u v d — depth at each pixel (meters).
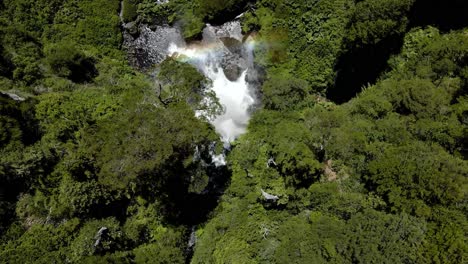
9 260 27.14
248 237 31.14
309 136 32.28
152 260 29.58
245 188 34.25
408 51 35.84
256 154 35.41
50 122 30.12
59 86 34.19
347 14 35.19
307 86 38.22
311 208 31.03
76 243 28.73
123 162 26.17
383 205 28.30
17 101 30.14
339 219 28.95
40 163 28.62
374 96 34.09
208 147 32.81
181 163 29.16
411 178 27.33
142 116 27.20
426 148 28.97
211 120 34.62
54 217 29.45
